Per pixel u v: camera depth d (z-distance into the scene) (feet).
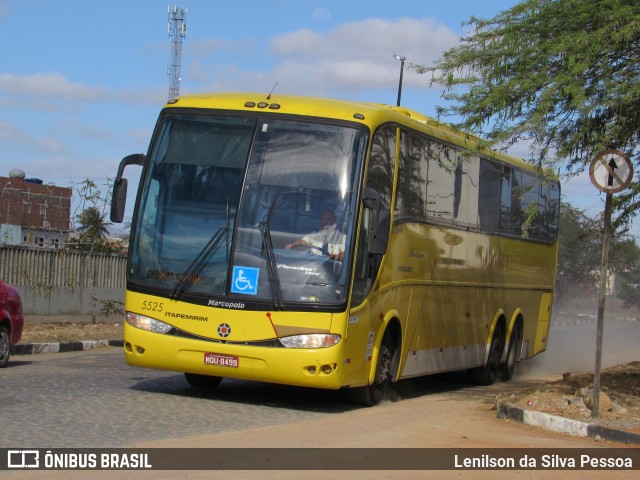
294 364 37.42
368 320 40.57
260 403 41.39
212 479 24.76
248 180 39.17
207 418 35.73
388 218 39.22
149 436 30.81
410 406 44.52
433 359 50.42
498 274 60.49
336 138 39.47
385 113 42.37
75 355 64.44
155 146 40.93
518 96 40.60
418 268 47.06
